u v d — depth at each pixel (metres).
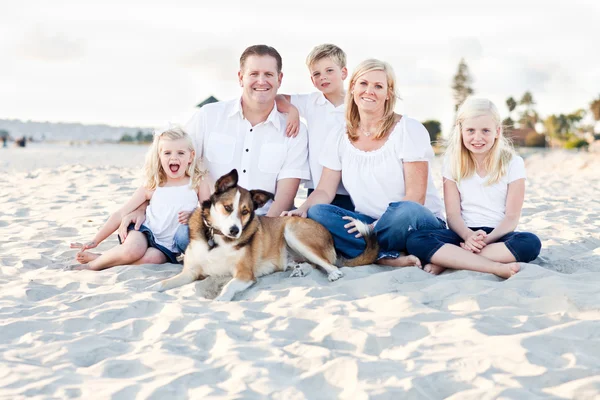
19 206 8.97
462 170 4.98
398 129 5.14
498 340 3.10
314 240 4.94
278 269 5.09
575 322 3.30
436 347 3.10
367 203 5.28
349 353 3.09
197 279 4.84
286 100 5.88
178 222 5.32
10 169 18.53
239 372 2.85
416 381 2.67
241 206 4.68
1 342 3.35
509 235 4.76
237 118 5.61
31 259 5.30
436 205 5.39
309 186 6.04
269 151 5.57
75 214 8.12
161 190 5.35
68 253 5.67
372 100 5.04
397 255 4.95
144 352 3.17
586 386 2.55
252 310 3.84
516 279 4.25
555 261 5.05
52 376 2.83
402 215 4.82
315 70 5.87
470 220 5.02
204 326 3.48
